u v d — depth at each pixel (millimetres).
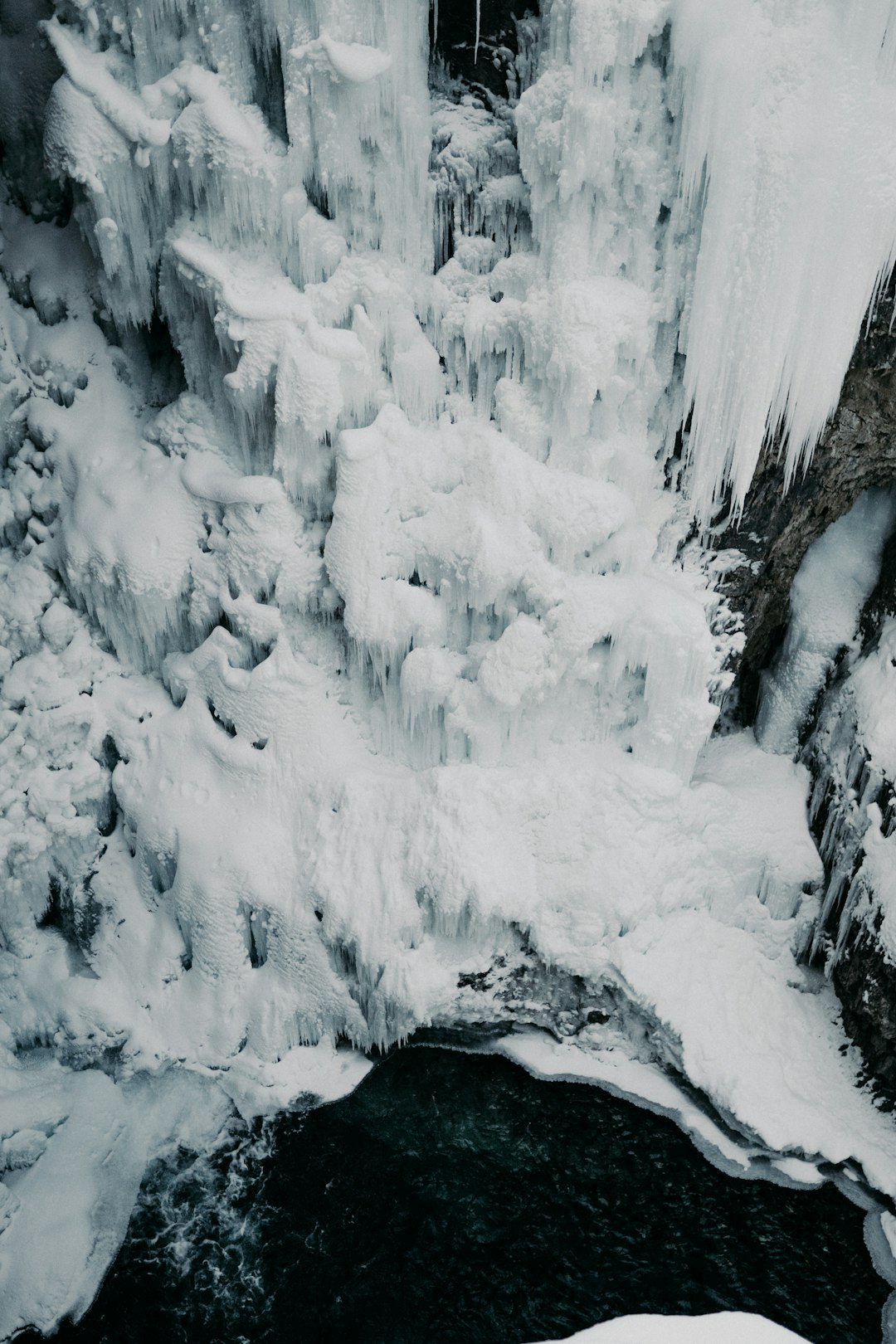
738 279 7793
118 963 9844
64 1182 8766
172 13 8281
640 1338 3662
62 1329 8219
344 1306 8336
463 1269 8508
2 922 9656
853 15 7156
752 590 9648
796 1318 8195
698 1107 9305
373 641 9086
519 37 8141
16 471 9906
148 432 9539
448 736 9406
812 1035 9430
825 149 7355
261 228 8648
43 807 9586
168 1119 9383
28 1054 9578
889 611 9711
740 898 9859
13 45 9156
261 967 9766
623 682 9352
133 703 9758
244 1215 8891
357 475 8672
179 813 9531
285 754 9508
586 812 9398
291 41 8031
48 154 8570
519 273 8586
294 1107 9453
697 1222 8734
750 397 8141
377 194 8578
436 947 9469
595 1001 9539
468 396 9273
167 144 8367
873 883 9055
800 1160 8930
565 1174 9039
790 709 10195
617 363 8523
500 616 9164
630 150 7848
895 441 8984
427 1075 9672
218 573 9312
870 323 8117
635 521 8992
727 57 7230
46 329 9852
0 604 9797
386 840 9305
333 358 8508
